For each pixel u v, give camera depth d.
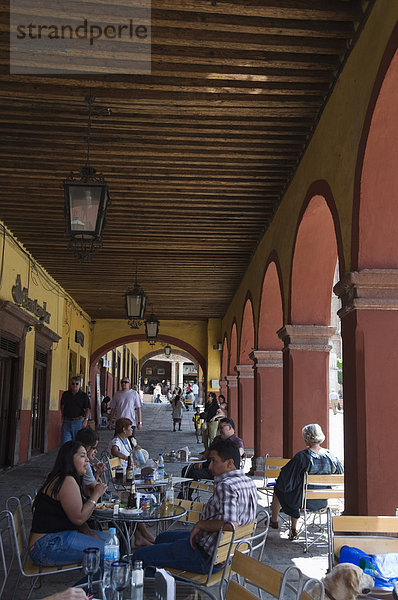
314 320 8.25
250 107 6.47
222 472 4.18
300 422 8.09
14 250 11.48
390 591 3.60
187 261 13.48
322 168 6.36
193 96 6.25
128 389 11.48
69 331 18.08
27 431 12.97
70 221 6.27
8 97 6.21
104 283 16.05
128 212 9.99
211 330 22.55
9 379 11.87
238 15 5.11
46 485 4.30
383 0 4.48
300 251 7.94
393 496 4.91
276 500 6.81
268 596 4.68
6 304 10.48
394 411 5.00
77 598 2.61
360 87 5.04
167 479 6.59
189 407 37.78
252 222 10.52
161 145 7.38
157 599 2.90
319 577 5.19
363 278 5.03
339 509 6.62
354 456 5.09
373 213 5.07
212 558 3.91
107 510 4.82
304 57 5.61
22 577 4.99
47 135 7.20
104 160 7.79
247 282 13.82
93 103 6.33
